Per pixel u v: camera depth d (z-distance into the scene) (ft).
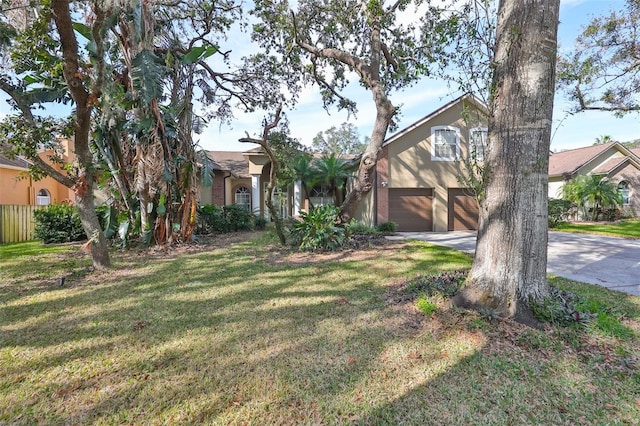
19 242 39.60
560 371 9.68
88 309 15.33
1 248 33.78
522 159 13.03
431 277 18.15
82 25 22.25
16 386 9.27
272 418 7.93
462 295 14.19
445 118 49.24
